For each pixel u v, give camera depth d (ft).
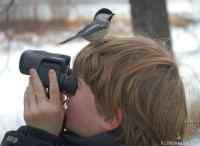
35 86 6.53
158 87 6.26
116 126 6.34
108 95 6.23
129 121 6.25
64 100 6.72
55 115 6.46
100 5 60.29
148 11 24.34
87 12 55.16
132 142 6.29
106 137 6.28
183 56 37.52
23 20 39.78
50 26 46.60
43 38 43.60
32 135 6.31
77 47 39.78
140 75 6.23
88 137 6.40
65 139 6.44
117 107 6.22
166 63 6.42
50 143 6.28
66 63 6.77
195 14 53.21
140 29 24.39
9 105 28.35
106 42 6.53
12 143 6.21
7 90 31.22
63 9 49.29
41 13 48.62
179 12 54.03
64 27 47.34
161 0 24.36
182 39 43.65
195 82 20.76
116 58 6.31
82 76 6.42
